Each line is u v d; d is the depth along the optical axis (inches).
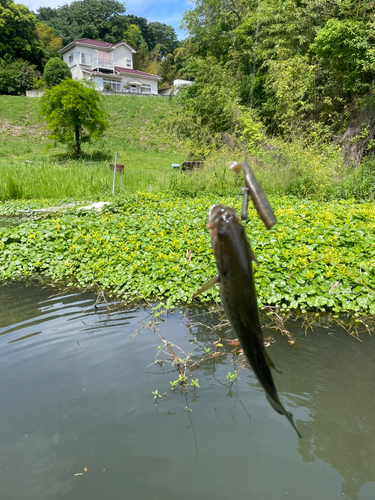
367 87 705.0
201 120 1003.9
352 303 223.8
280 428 136.2
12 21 2352.4
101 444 129.2
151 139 1705.2
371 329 207.6
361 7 701.9
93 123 1417.3
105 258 306.7
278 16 851.4
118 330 209.6
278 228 330.0
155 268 274.2
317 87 753.6
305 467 119.6
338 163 607.8
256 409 145.8
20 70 2182.6
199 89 1032.2
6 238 353.4
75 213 494.0
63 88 1360.7
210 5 1136.2
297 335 202.1
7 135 1652.3
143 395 154.3
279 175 592.7
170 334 204.8
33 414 143.7
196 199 521.3
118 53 2664.9
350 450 126.3
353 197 523.8
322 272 251.0
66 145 1590.8
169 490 111.5
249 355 37.4
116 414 143.4
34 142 1637.6
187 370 171.2
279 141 674.8
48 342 196.4
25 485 114.1
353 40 653.9
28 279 295.9
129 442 130.0
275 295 235.6
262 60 937.5
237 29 1021.8
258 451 126.1
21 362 178.1
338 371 169.9
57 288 275.4
